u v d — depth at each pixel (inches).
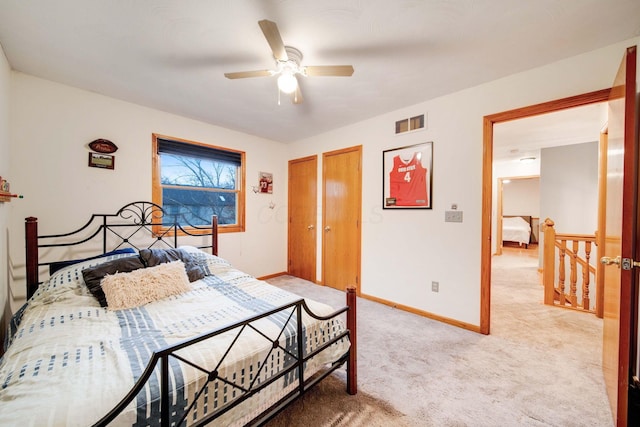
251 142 149.8
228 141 138.6
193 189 127.5
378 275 121.3
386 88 92.1
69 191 91.2
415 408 55.0
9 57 73.6
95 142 95.1
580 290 126.8
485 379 64.5
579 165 158.6
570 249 128.9
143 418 31.1
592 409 54.6
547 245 117.3
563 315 104.9
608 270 60.7
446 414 53.4
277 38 53.7
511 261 217.5
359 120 125.6
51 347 41.6
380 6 54.4
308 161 155.4
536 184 309.7
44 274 86.4
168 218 119.1
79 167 93.0
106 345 42.9
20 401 29.6
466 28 61.3
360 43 66.9
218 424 37.4
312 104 106.0
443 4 54.0
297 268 163.6
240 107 109.0
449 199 97.7
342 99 101.3
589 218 155.6
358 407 55.4
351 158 132.3
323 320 53.6
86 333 46.9
